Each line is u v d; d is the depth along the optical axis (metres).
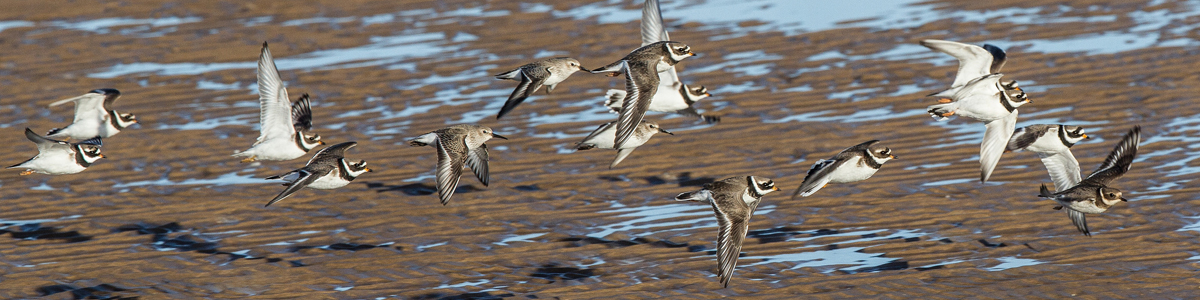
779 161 22.03
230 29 35.53
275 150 16.72
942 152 21.89
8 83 30.11
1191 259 16.44
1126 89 25.56
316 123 25.72
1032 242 17.42
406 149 23.47
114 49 33.41
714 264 17.06
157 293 16.72
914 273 16.45
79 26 36.38
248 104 27.36
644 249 17.84
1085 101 24.98
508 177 21.56
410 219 19.56
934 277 16.27
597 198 20.39
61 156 16.48
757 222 18.88
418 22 35.47
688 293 16.05
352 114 26.28
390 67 30.30
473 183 21.27
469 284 16.77
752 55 30.23
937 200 19.42
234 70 30.67
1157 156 21.20
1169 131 22.56
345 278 17.14
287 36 34.44
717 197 14.24
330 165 15.66
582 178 21.42
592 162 22.30
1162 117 23.47
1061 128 15.59
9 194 21.27
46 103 28.09
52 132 17.92
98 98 17.81
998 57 16.17
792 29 32.78
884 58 29.23
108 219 19.91
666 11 36.19
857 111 24.98
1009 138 15.95
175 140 24.59
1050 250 17.09
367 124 25.42
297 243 18.64
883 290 15.86
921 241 17.69
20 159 23.59
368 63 30.88
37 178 22.14
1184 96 24.69
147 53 32.84
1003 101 15.71
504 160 22.61
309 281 17.05
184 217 19.92
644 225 18.94
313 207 20.22
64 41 34.50
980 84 15.68
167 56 32.47
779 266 16.95
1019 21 32.38
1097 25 31.39
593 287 16.42
